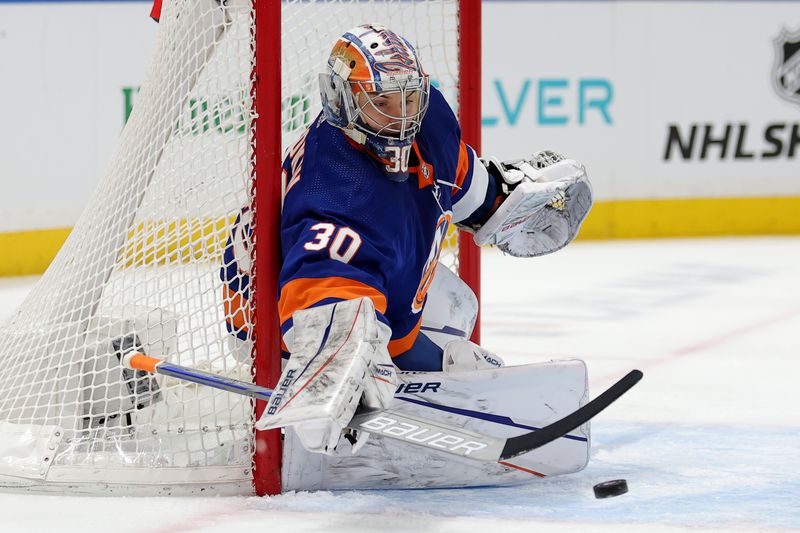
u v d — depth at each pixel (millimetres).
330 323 8133
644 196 33656
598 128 33188
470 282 12469
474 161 10766
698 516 8891
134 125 10680
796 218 34531
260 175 9406
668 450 11273
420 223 9570
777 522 8727
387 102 8805
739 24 33688
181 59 10188
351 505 9258
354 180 9070
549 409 9898
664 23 33312
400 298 9508
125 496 9648
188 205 10070
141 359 9180
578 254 30453
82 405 10422
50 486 9742
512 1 32281
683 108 33625
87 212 10984
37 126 27141
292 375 8062
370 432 7895
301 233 8922
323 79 9094
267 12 9297
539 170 11602
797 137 34312
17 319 11383
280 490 9602
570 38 32781
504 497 9562
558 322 20453
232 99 9742
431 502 9383
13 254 26953
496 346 18047
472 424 9711
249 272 9531
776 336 18875
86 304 10664
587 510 9102
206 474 9617
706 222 34125
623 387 7711
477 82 12719
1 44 26531
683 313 21406
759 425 12445
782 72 34031
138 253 10406
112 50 28109
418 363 10625
